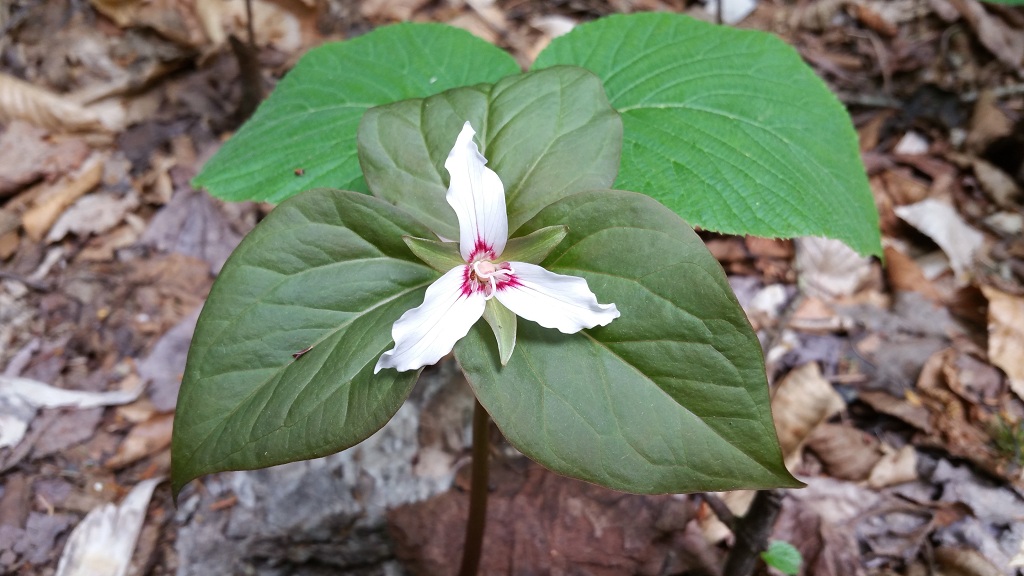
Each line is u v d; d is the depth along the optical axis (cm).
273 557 32
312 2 54
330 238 17
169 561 31
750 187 25
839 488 34
